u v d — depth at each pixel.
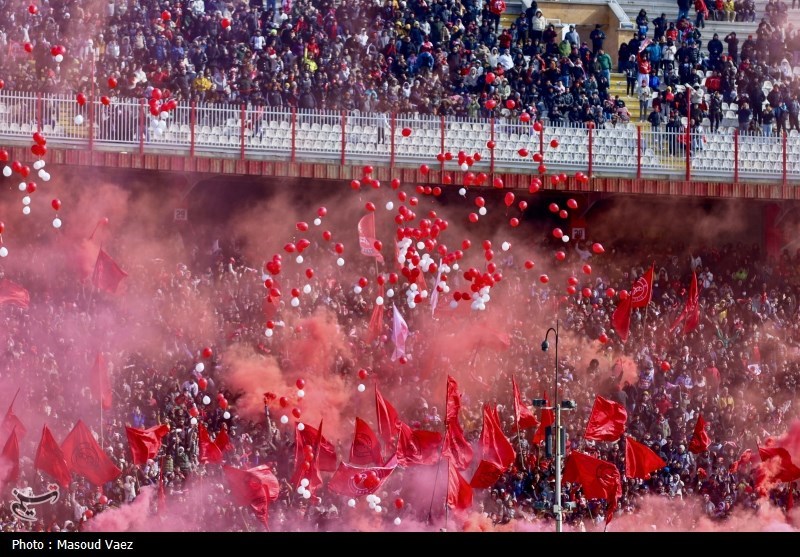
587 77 108.88
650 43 113.25
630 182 100.62
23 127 92.75
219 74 100.12
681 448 86.19
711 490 85.38
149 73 99.62
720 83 110.94
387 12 107.94
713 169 102.19
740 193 102.06
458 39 108.38
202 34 103.94
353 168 97.69
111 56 99.25
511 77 105.88
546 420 79.81
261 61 102.00
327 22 106.31
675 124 106.38
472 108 102.50
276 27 106.50
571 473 74.44
